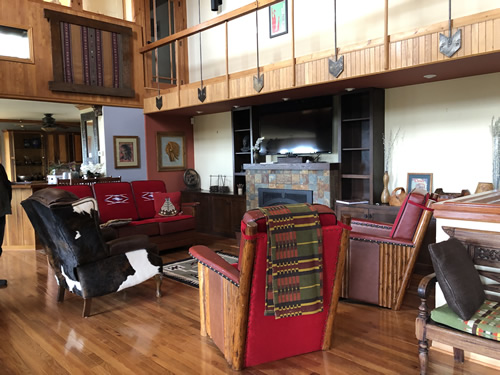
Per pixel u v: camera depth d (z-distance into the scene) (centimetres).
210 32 709
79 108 712
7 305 344
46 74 586
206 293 266
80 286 312
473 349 191
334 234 234
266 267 216
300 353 244
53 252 329
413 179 462
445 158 439
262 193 582
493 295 223
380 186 483
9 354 252
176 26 755
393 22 453
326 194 493
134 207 538
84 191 498
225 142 709
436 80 428
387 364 232
